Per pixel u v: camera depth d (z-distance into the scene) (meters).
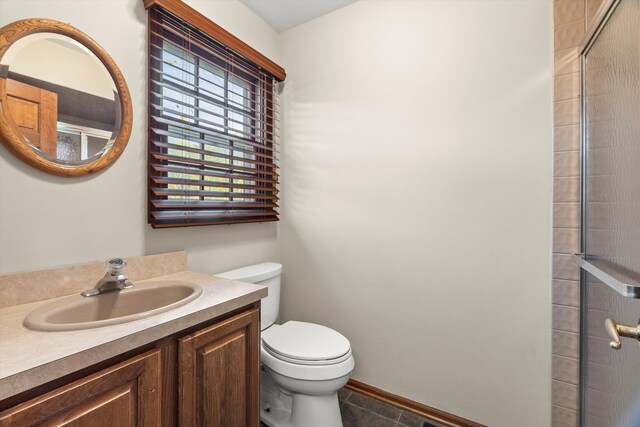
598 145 1.06
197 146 1.57
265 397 1.63
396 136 1.65
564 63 1.24
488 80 1.41
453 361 1.52
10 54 0.94
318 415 1.36
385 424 1.53
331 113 1.86
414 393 1.62
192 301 1.00
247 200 1.85
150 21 1.33
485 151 1.43
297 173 2.01
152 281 1.25
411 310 1.63
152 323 0.82
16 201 0.97
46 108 1.02
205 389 0.95
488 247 1.43
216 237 1.66
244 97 1.83
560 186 1.26
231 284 1.22
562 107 1.25
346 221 1.82
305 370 1.31
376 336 1.74
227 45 1.62
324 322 1.92
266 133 1.99
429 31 1.55
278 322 2.08
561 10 1.25
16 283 0.95
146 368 0.80
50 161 1.03
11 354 0.65
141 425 0.79
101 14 1.17
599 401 1.07
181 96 1.49
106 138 1.18
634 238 0.79
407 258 1.63
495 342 1.42
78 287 1.09
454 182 1.50
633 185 0.81
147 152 1.34
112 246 1.22
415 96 1.59
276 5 1.80
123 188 1.25
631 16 0.81
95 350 0.69
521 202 1.35
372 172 1.73
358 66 1.77
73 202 1.10
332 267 1.88
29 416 0.60
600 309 1.05
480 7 1.43
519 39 1.34
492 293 1.42
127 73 1.26
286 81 2.05
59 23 1.04
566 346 1.25
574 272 1.23
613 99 0.94
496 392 1.42
